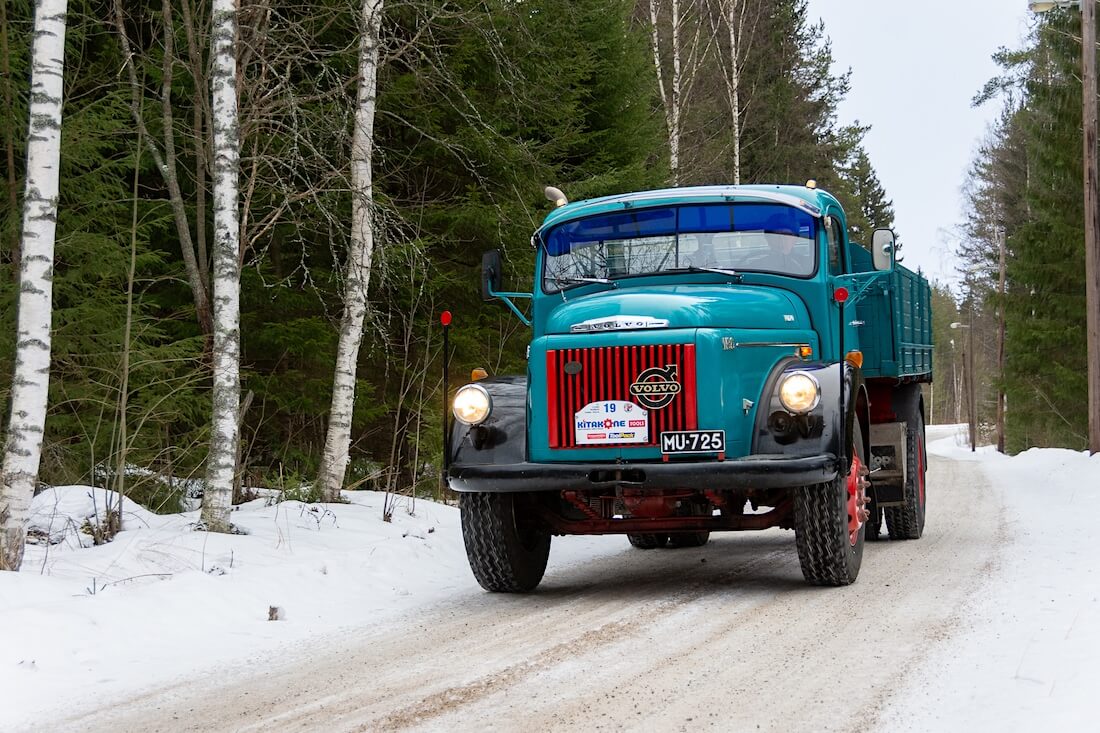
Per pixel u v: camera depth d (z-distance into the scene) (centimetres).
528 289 1485
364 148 1092
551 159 1584
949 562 816
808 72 4338
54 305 1156
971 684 453
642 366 663
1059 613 585
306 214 1270
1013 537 982
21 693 477
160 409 1127
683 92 2802
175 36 1272
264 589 703
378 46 1091
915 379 1054
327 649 567
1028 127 3142
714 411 656
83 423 1092
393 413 1508
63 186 1146
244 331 1312
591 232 810
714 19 3114
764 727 404
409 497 1163
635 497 689
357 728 414
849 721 409
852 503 711
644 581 790
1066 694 419
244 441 1212
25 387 694
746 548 995
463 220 1370
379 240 1055
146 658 545
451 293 1462
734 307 703
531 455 685
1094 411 2127
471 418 700
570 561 932
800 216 780
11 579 645
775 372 696
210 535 834
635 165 1628
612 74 1664
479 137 1318
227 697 469
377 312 1130
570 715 425
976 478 2041
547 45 1450
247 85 1040
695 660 513
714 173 3086
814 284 769
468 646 564
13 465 691
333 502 1084
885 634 556
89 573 707
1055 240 3044
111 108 1160
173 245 1348
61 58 704
